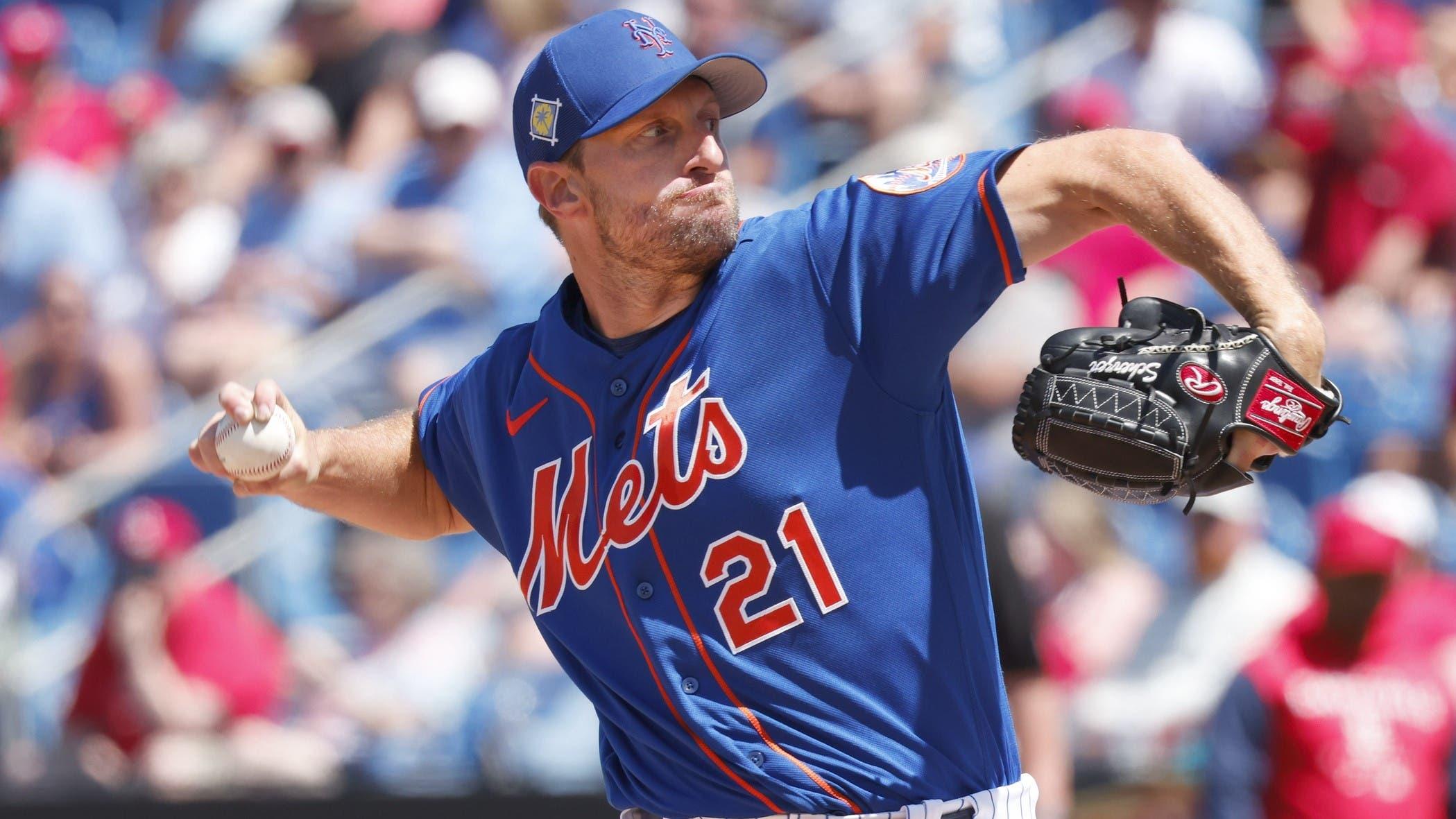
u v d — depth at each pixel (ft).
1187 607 61.72
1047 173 25.55
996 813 27.76
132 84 91.20
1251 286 24.04
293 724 62.95
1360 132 77.25
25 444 74.08
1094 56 81.92
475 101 76.23
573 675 29.48
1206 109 80.53
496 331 73.46
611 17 28.12
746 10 86.22
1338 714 53.72
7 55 86.84
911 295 26.23
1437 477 69.41
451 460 32.09
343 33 83.15
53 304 77.66
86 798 60.85
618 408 28.09
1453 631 55.47
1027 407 26.35
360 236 74.90
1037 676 41.91
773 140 80.38
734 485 26.81
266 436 29.73
